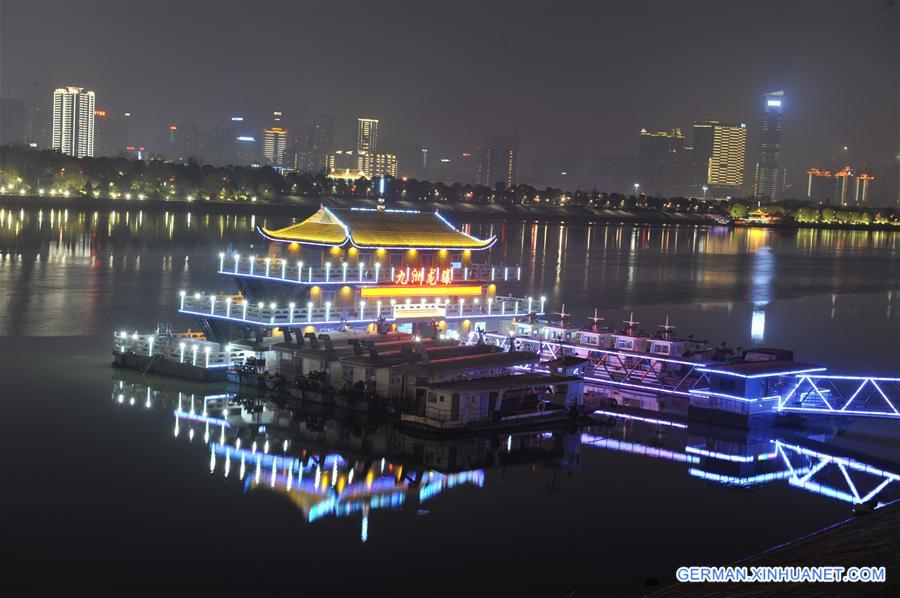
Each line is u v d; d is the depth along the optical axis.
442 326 112.19
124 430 79.44
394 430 83.12
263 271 109.12
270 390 93.38
